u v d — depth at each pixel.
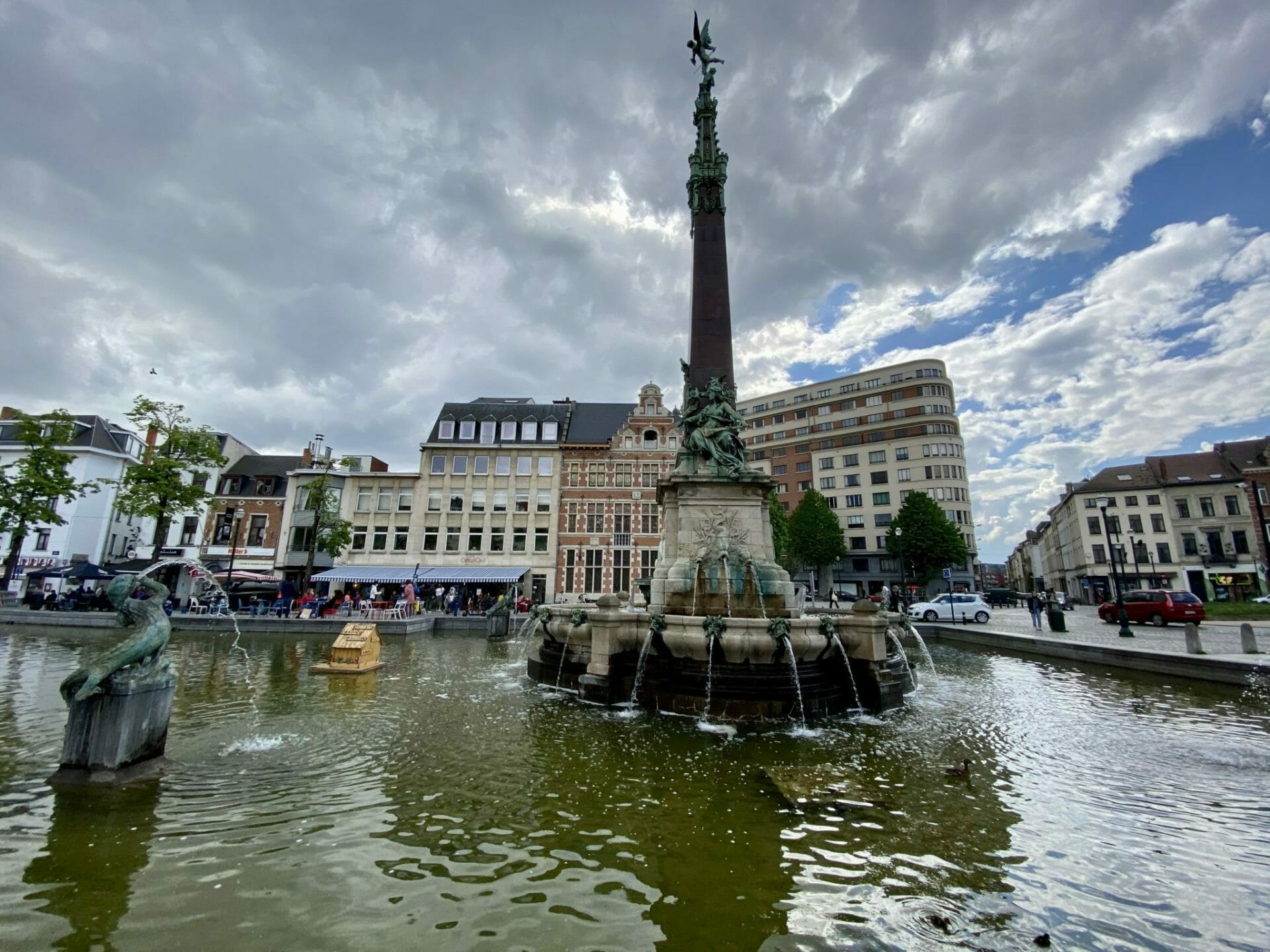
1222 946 3.66
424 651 20.02
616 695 10.91
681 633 10.62
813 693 10.23
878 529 73.19
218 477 46.44
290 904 3.87
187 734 8.16
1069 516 76.75
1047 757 7.62
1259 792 6.34
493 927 3.69
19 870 4.17
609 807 5.72
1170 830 5.35
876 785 6.45
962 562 55.94
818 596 66.81
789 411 83.31
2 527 32.53
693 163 17.52
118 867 4.27
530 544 43.41
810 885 4.31
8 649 17.22
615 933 3.67
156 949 3.34
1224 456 62.72
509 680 13.28
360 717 9.45
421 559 43.38
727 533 13.91
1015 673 15.42
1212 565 60.09
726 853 4.78
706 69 18.36
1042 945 3.64
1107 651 16.38
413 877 4.29
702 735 8.59
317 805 5.62
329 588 43.22
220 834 4.89
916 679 14.31
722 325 16.16
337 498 43.44
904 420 73.50
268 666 15.25
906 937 3.70
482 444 44.94
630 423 44.66
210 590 36.25
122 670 6.47
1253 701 11.48
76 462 43.84
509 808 5.66
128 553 45.94
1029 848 4.97
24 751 6.95
